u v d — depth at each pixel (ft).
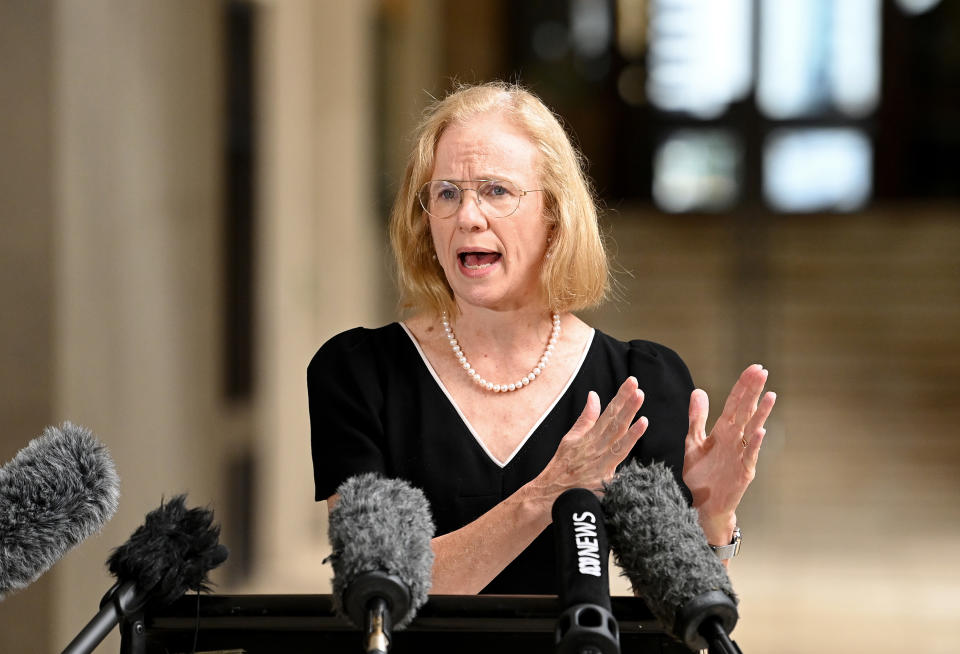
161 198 37.52
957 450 67.36
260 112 46.96
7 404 30.71
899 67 99.50
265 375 47.57
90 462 11.75
